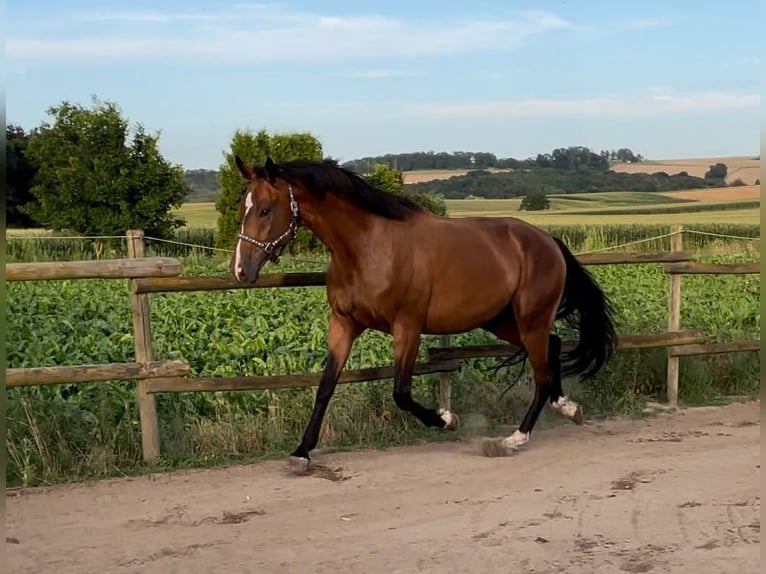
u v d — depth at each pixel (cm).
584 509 502
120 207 2414
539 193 5391
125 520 487
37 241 1980
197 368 735
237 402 689
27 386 593
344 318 598
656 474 577
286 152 2273
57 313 940
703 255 1694
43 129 2489
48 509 507
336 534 462
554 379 695
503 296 634
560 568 411
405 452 643
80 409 626
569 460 619
